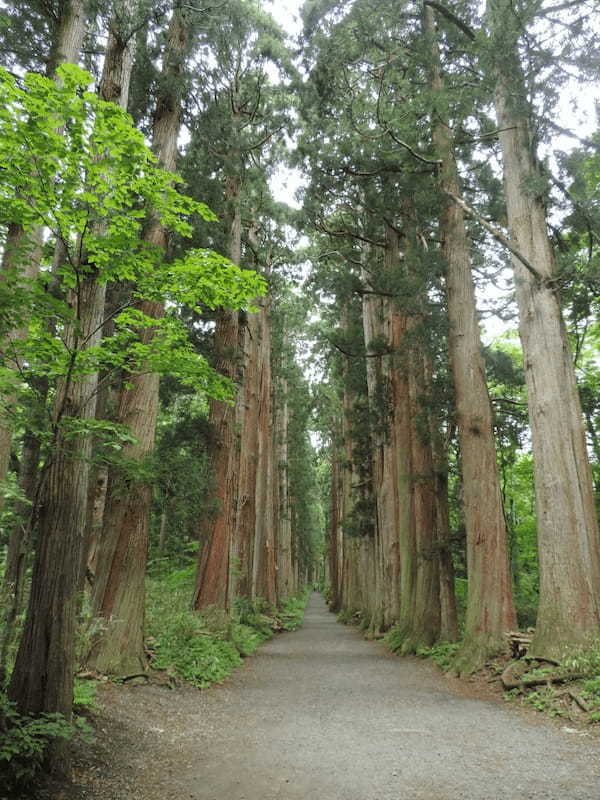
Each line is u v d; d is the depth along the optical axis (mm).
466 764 5086
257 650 15750
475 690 9328
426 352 14359
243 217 18531
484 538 11555
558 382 9789
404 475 17250
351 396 27125
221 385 5809
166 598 12664
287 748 5711
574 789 4340
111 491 9344
